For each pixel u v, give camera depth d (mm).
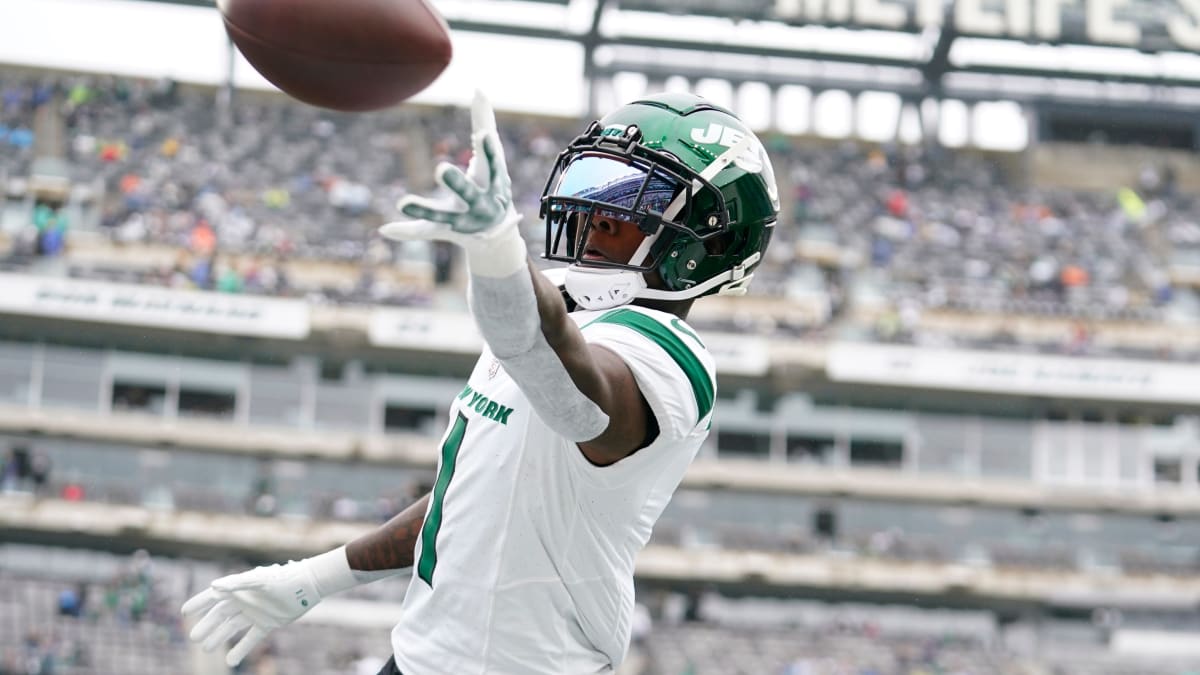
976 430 67812
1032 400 67938
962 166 81688
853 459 67188
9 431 61500
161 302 62469
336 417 64312
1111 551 67438
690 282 6746
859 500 67000
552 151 77688
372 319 63906
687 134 6684
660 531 65375
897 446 67375
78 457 62000
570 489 6137
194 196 68312
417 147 76750
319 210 69875
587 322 6426
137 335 63062
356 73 6289
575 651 6332
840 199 76688
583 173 6621
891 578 65312
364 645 55938
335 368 64625
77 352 62594
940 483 66938
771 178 7027
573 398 5508
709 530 65938
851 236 73312
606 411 5688
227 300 62969
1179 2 80312
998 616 66688
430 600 6395
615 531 6273
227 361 64000
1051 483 67562
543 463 6160
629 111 6797
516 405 6289
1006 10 79250
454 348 64125
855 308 69688
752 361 65875
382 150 75875
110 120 72438
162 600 58500
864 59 81375
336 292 64875
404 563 7242
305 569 7316
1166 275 74062
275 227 67625
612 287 6523
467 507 6320
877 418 67562
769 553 65062
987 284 71750
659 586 65438
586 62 80375
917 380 66188
